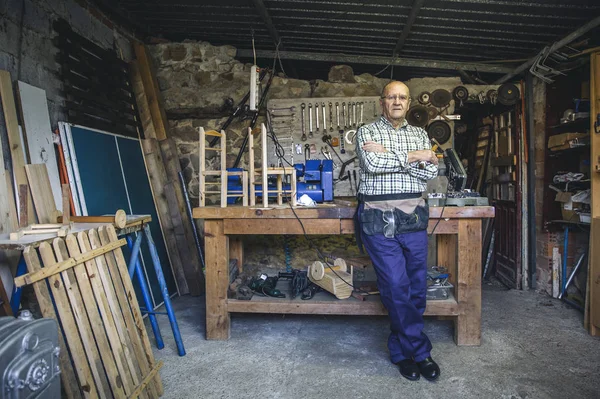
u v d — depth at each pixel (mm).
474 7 3057
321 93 4203
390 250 2238
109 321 1852
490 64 4137
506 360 2490
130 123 3750
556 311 3369
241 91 4160
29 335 1245
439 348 2664
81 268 1746
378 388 2203
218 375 2367
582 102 3344
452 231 2637
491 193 4773
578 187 3492
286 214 2682
